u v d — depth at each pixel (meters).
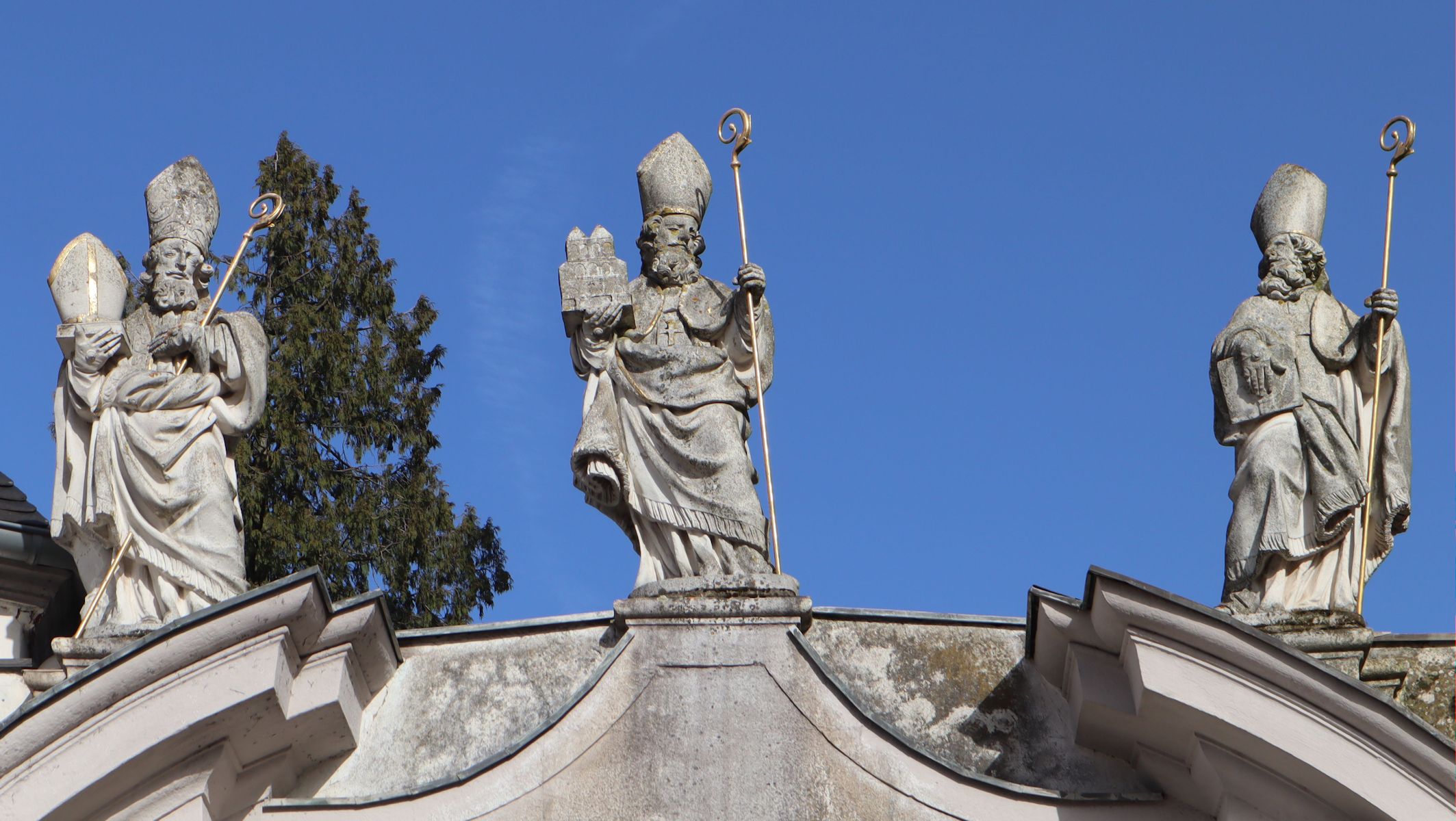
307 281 32.91
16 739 20.00
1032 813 20.59
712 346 22.17
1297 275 22.11
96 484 21.50
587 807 20.73
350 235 33.38
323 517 31.59
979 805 20.62
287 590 20.38
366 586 31.55
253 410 22.14
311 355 32.09
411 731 21.34
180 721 20.30
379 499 32.09
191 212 22.70
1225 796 20.36
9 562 23.19
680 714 20.91
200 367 22.08
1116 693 20.53
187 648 20.27
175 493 21.58
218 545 21.61
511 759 20.89
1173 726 20.34
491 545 32.84
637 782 20.73
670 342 22.08
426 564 32.09
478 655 21.59
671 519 21.52
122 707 20.25
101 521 21.45
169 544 21.45
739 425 22.00
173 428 21.77
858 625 21.55
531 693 21.41
